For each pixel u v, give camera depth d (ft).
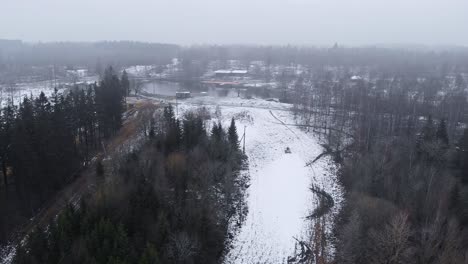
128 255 142.00
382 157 265.75
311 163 307.58
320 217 226.58
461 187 223.10
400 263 164.04
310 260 189.37
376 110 371.97
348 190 255.29
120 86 367.45
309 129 385.50
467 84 634.43
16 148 203.92
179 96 521.24
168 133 253.44
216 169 231.50
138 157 218.59
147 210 168.14
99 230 145.89
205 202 202.39
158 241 156.15
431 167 237.25
